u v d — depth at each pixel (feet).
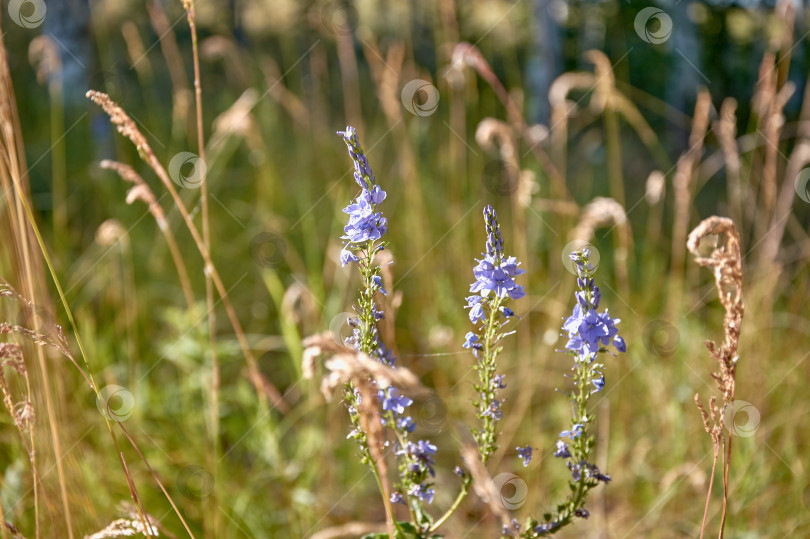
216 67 9.83
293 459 4.47
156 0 6.17
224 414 4.51
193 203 6.31
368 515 4.48
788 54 5.27
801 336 5.56
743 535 4.23
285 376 5.43
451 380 5.00
